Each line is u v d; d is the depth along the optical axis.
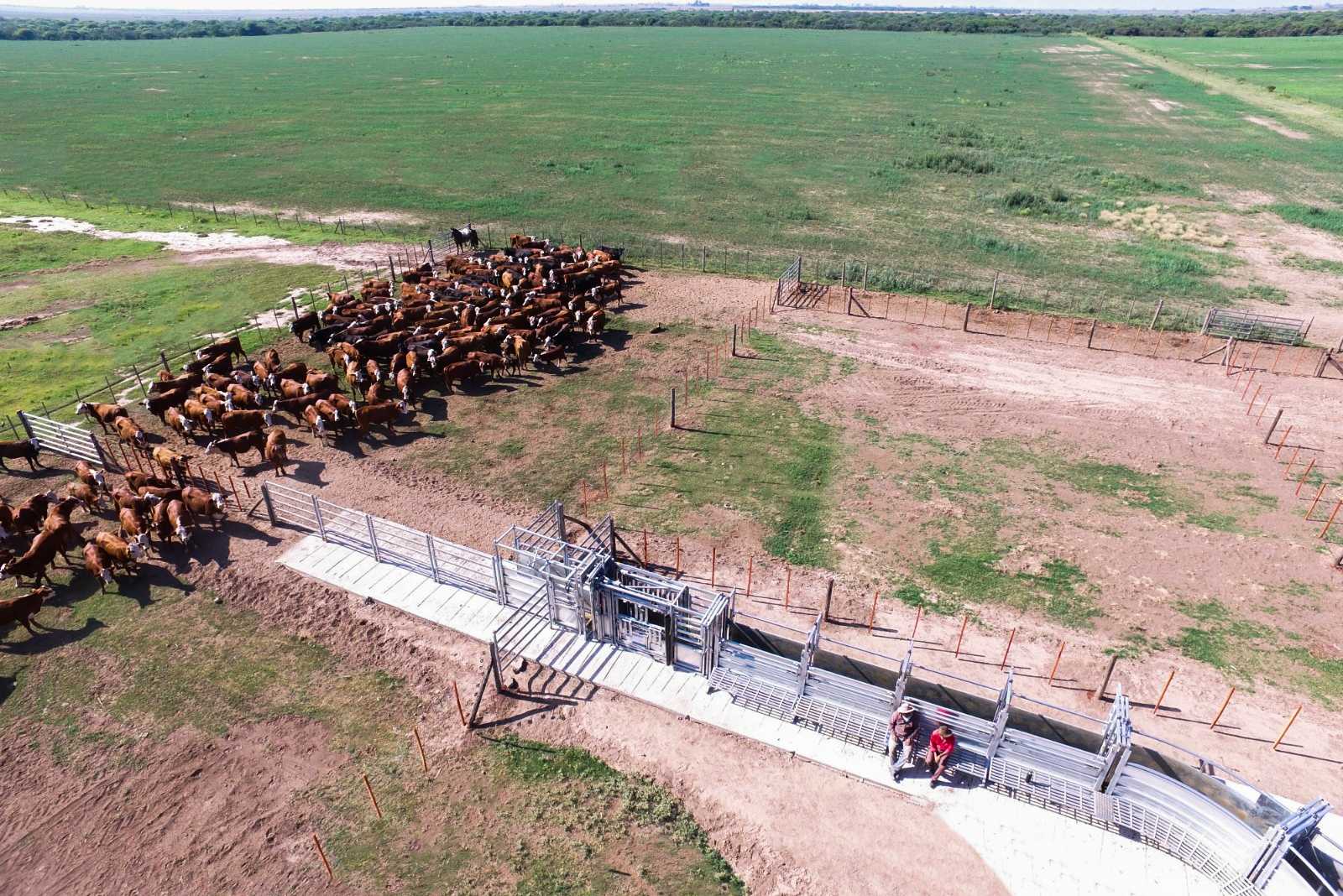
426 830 14.13
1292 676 17.08
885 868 13.35
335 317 34.09
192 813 14.55
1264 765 15.03
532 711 16.48
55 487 24.75
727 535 21.92
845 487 24.12
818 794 14.65
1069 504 23.22
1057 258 44.81
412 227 51.12
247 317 37.19
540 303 35.75
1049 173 64.19
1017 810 14.19
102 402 29.66
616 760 15.39
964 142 75.50
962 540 21.62
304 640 18.53
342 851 13.81
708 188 60.19
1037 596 19.48
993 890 12.99
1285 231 49.47
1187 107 96.81
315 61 161.75
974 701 15.95
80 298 39.47
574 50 176.50
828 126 84.06
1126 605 19.20
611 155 70.94
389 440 27.27
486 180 62.88
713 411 28.81
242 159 69.88
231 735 16.14
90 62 163.25
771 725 15.96
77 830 14.29
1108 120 87.81
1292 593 19.58
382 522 20.88
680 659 17.36
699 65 143.75
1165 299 38.44
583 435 27.31
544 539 19.55
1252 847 12.76
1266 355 32.56
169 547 21.66
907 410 28.77
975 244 47.19
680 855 13.63
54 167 67.25
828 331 35.78
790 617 18.86
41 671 17.75
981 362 32.53
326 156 71.00
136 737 16.12
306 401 28.09
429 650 18.09
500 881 13.23
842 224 51.38
